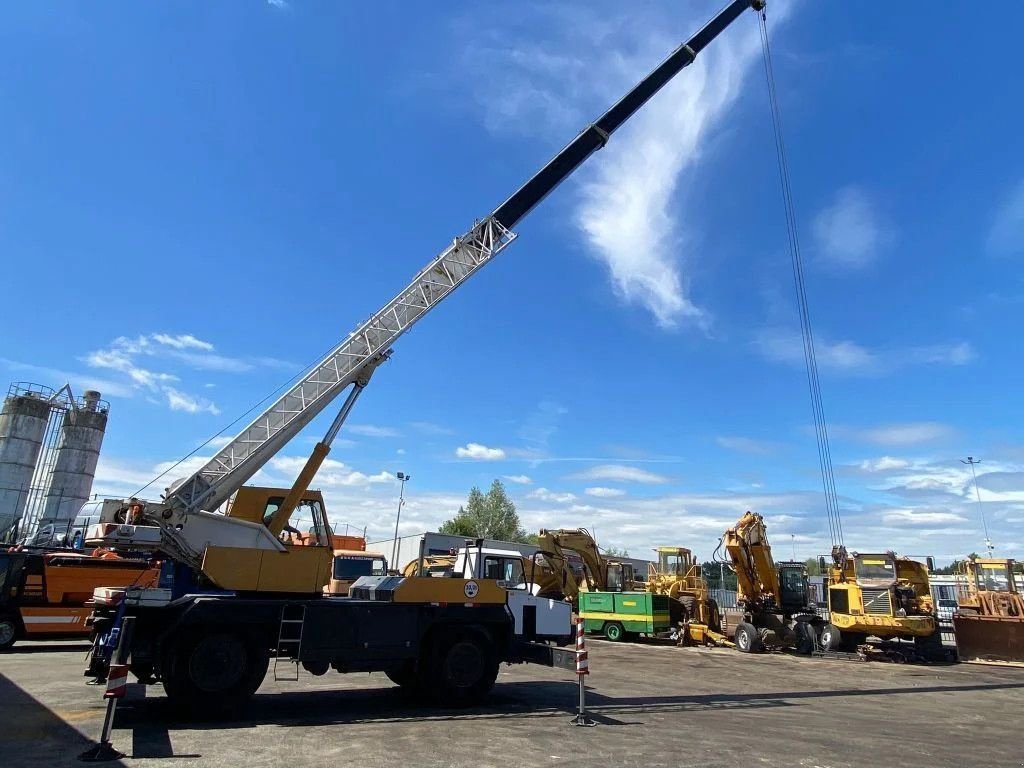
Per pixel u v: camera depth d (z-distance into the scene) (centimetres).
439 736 820
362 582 1215
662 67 1842
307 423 1254
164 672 893
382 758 703
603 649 2331
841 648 2433
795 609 2491
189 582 1045
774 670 1862
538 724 927
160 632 930
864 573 2384
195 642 909
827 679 1703
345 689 1185
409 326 1392
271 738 781
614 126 1750
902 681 1720
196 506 1107
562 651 1023
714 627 2664
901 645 2317
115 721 853
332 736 801
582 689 957
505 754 740
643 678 1560
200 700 891
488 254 1516
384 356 1357
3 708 902
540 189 1620
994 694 1534
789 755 811
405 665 1072
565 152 1659
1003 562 2625
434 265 1453
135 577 1817
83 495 4303
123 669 704
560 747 787
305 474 1195
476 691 1068
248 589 1002
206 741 757
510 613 1126
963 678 1839
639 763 727
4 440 4106
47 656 1534
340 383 1291
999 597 2405
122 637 726
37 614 1683
